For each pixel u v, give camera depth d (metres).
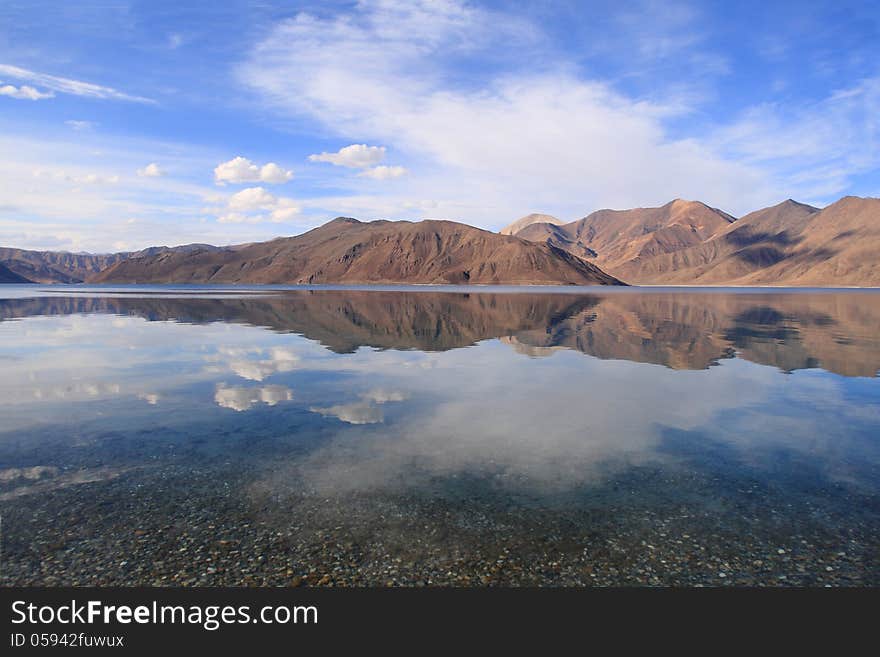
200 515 7.68
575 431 11.72
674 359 21.66
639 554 6.76
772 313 50.38
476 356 22.41
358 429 11.83
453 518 7.62
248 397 14.84
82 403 14.13
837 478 9.16
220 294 109.62
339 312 51.09
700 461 9.92
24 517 7.59
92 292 126.00
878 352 23.62
